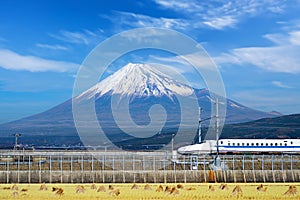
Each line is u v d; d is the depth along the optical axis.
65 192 40.38
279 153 83.62
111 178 51.66
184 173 51.97
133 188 43.59
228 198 36.53
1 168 56.81
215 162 56.47
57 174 51.62
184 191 40.75
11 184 48.34
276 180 52.31
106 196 37.62
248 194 39.00
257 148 82.69
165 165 55.62
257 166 60.28
